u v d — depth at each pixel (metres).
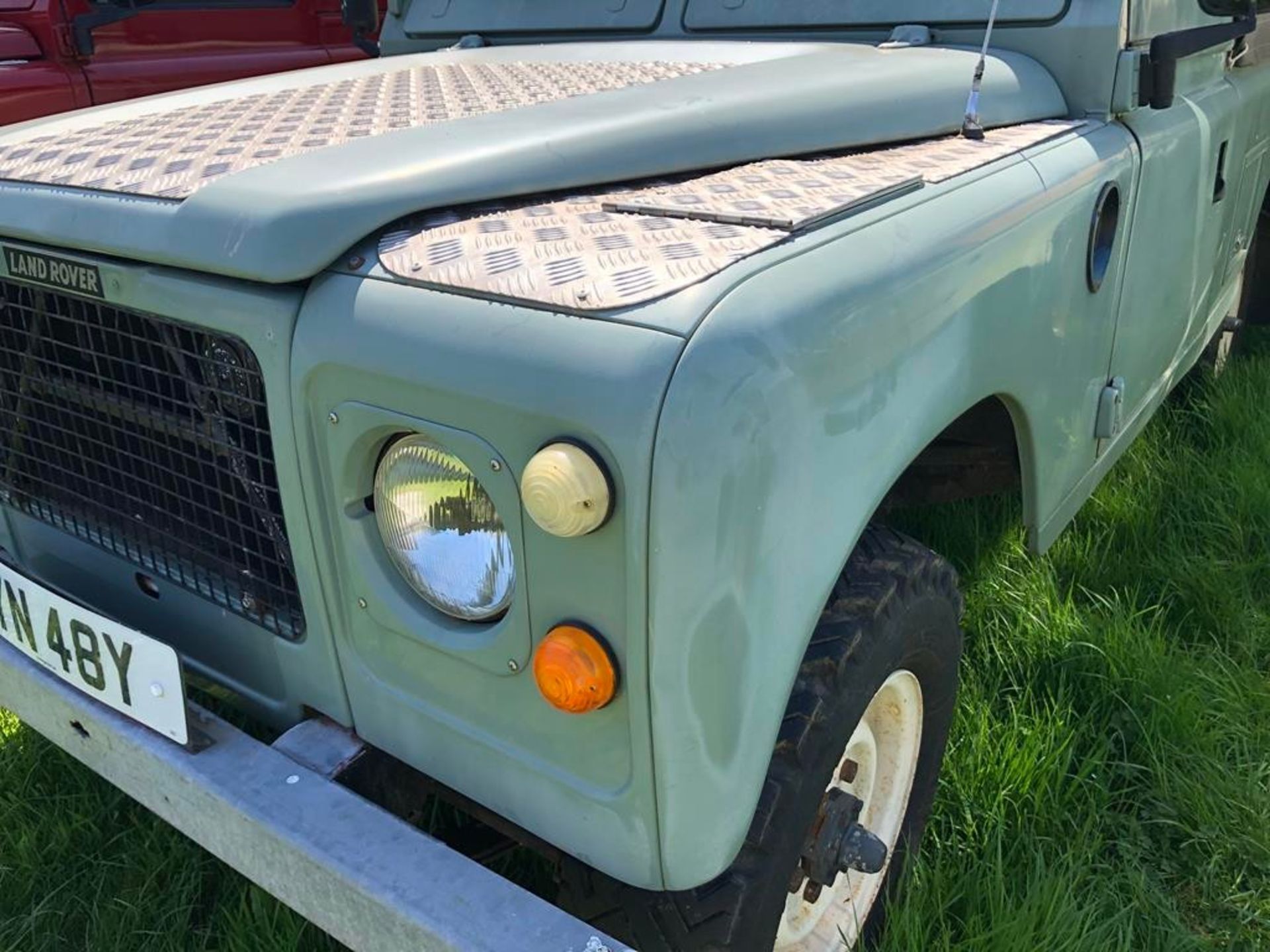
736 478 1.13
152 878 2.07
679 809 1.23
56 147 1.85
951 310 1.49
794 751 1.45
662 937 1.46
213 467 1.55
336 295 1.33
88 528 1.85
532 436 1.16
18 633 1.81
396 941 1.29
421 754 1.44
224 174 1.52
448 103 1.95
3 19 4.41
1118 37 2.14
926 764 1.93
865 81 1.92
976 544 2.84
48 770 2.33
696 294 1.16
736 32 2.50
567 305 1.17
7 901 2.07
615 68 2.22
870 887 1.86
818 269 1.28
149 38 4.80
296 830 1.37
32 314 1.75
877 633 1.57
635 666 1.17
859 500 1.33
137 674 1.56
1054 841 2.06
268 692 1.65
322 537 1.41
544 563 1.20
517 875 2.04
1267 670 2.62
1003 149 1.85
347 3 3.02
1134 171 2.16
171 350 1.51
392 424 1.27
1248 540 3.11
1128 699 2.43
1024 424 1.86
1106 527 3.06
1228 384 3.86
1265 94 3.24
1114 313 2.20
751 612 1.20
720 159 1.69
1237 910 2.02
